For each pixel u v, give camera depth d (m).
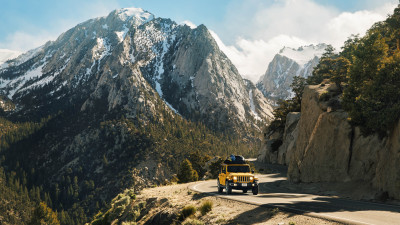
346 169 23.89
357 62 22.39
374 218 9.73
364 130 22.17
